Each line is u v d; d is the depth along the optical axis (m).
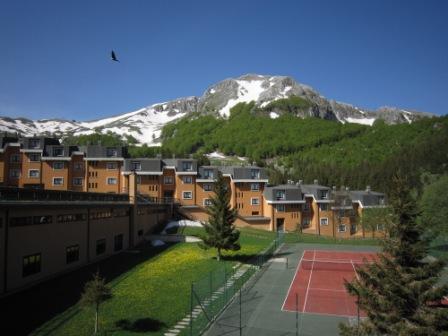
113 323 27.66
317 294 37.00
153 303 31.98
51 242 37.19
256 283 40.75
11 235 31.45
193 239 60.97
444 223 53.78
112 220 51.22
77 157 86.12
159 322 28.27
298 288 39.09
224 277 40.50
